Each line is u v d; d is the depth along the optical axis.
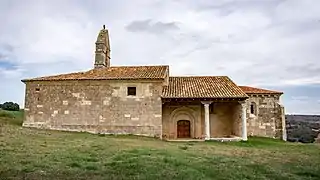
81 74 32.31
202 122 32.25
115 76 30.58
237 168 13.16
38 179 9.90
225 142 26.80
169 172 11.50
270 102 36.31
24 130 26.47
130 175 10.90
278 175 12.08
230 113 33.12
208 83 33.28
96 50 35.75
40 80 30.89
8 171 10.67
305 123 59.94
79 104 30.36
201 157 16.16
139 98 29.80
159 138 28.94
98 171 11.43
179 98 28.88
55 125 30.33
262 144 26.58
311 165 14.86
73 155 14.95
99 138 24.84
